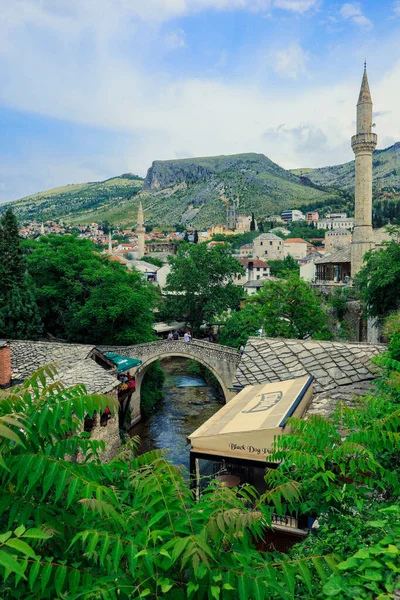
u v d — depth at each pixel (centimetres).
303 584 425
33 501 354
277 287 2856
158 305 5600
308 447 557
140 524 360
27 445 357
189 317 5753
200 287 5416
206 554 329
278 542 805
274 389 1127
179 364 5081
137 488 405
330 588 338
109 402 404
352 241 4109
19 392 407
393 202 19925
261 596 299
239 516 331
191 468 877
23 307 3259
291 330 2789
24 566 273
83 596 311
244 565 318
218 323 5328
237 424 898
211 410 3328
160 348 3003
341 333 3130
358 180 4047
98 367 1827
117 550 314
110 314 3148
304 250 14262
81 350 2009
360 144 3956
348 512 554
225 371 2897
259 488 921
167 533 324
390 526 418
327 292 4022
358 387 1189
